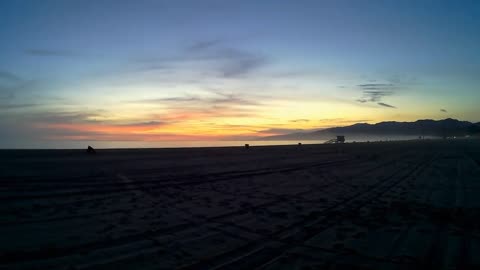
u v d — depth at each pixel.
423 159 39.22
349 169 27.69
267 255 7.50
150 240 8.27
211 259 7.14
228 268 6.65
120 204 12.25
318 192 16.38
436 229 9.94
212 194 15.10
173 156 38.16
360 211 12.34
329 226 10.16
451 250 8.01
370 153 51.59
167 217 10.68
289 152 53.41
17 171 18.53
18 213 10.07
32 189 13.74
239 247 8.02
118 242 8.00
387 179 21.59
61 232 8.54
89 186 15.37
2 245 7.31
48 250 7.20
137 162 28.84
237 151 54.56
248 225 10.07
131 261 6.83
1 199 11.66
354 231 9.63
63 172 19.28
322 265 6.94
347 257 7.45
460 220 11.06
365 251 7.87
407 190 17.38
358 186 18.56
